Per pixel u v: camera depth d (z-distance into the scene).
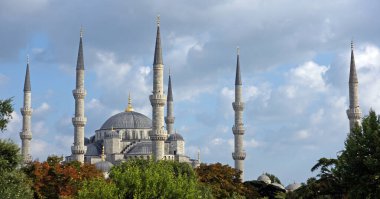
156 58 178.25
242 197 129.38
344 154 81.75
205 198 102.94
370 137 80.00
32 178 106.31
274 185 150.25
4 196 69.00
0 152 72.12
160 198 64.12
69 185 110.81
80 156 194.00
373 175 77.00
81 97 197.38
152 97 176.50
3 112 73.25
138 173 66.00
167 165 97.44
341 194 90.81
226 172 144.75
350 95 182.25
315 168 93.50
